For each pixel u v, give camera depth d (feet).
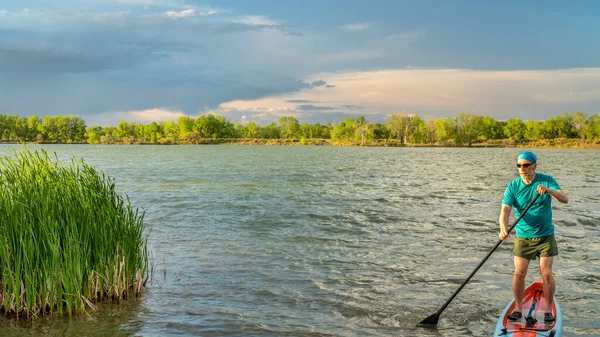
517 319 22.68
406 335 23.53
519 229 22.53
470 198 76.38
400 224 52.95
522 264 22.57
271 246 41.93
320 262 36.70
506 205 22.81
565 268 35.01
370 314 26.16
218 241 43.86
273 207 65.21
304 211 61.82
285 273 33.65
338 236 46.47
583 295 29.17
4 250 23.95
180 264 35.68
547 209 21.94
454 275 33.35
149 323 24.32
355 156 257.14
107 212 27.48
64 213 26.00
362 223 53.52
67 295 24.61
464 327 24.59
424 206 67.15
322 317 25.67
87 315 25.04
